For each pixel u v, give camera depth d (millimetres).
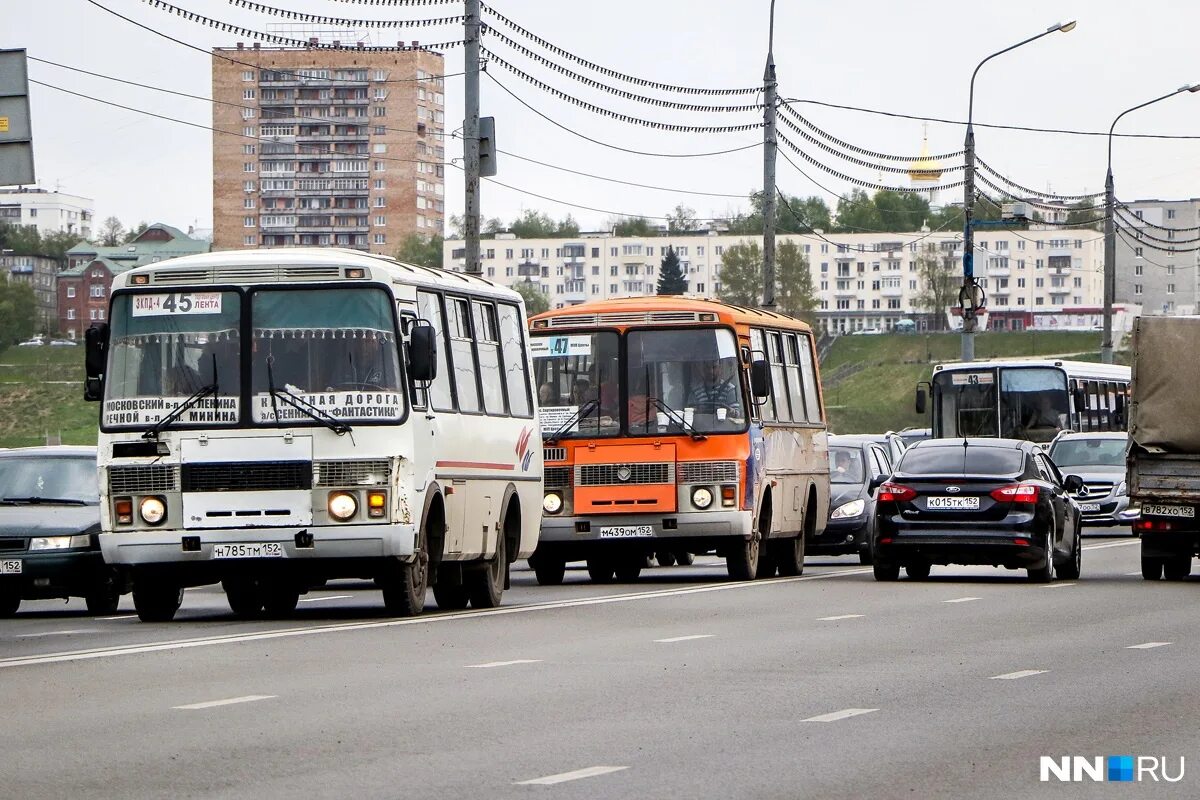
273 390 51281
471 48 96438
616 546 73062
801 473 82000
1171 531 73500
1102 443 118188
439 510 54375
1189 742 29109
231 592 57875
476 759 26906
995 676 38281
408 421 51250
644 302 74750
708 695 34750
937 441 73250
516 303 64875
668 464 72438
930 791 24484
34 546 57656
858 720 31375
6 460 62312
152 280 52188
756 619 53125
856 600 61156
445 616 54250
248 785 24594
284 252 53000
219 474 51250
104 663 40438
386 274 51750
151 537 51281
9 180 76375
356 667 39594
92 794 23875
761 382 72438
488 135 96688
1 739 28859
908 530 70312
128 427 51688
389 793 23984
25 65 76375
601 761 26766
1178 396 75062
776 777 25453
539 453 65938
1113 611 56469
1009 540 69062
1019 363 136125
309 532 50844
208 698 34125
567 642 45688
